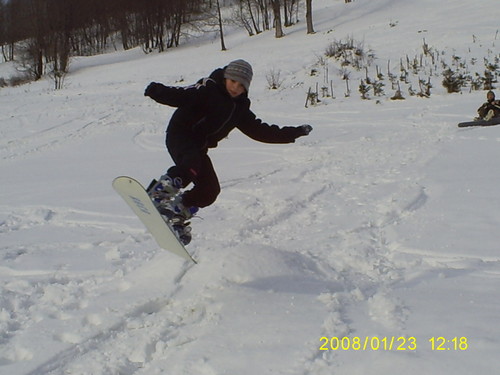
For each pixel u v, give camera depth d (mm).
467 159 8695
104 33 54219
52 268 5086
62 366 3164
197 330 3418
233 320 3477
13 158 14242
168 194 3984
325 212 6605
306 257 4684
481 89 17297
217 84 4148
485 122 11539
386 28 28109
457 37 23406
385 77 20438
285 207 6898
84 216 7371
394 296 3668
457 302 3434
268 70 23812
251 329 3293
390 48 24047
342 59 23203
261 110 17703
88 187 9344
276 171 9383
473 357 2637
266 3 39031
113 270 4898
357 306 3568
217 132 4250
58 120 18766
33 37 39219
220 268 4242
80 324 3646
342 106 17188
